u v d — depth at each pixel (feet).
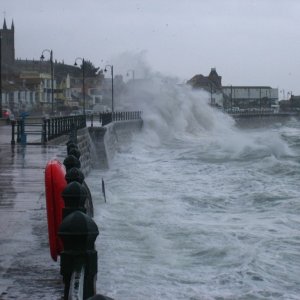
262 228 51.75
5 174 56.80
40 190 46.93
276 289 33.30
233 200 69.87
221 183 86.74
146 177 93.50
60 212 25.41
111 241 41.93
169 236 46.03
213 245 42.73
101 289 30.30
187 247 42.11
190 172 102.89
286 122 486.79
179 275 34.40
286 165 108.78
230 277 34.73
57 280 24.53
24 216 36.65
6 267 26.25
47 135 99.76
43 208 39.29
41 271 25.71
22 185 49.65
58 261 27.17
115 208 58.29
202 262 38.11
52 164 26.27
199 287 32.45
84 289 15.79
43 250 28.91
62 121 106.22
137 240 42.70
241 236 47.62
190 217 57.06
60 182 25.52
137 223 50.70
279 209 63.98
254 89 615.98
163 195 71.61
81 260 15.70
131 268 34.83
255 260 38.63
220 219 56.59
